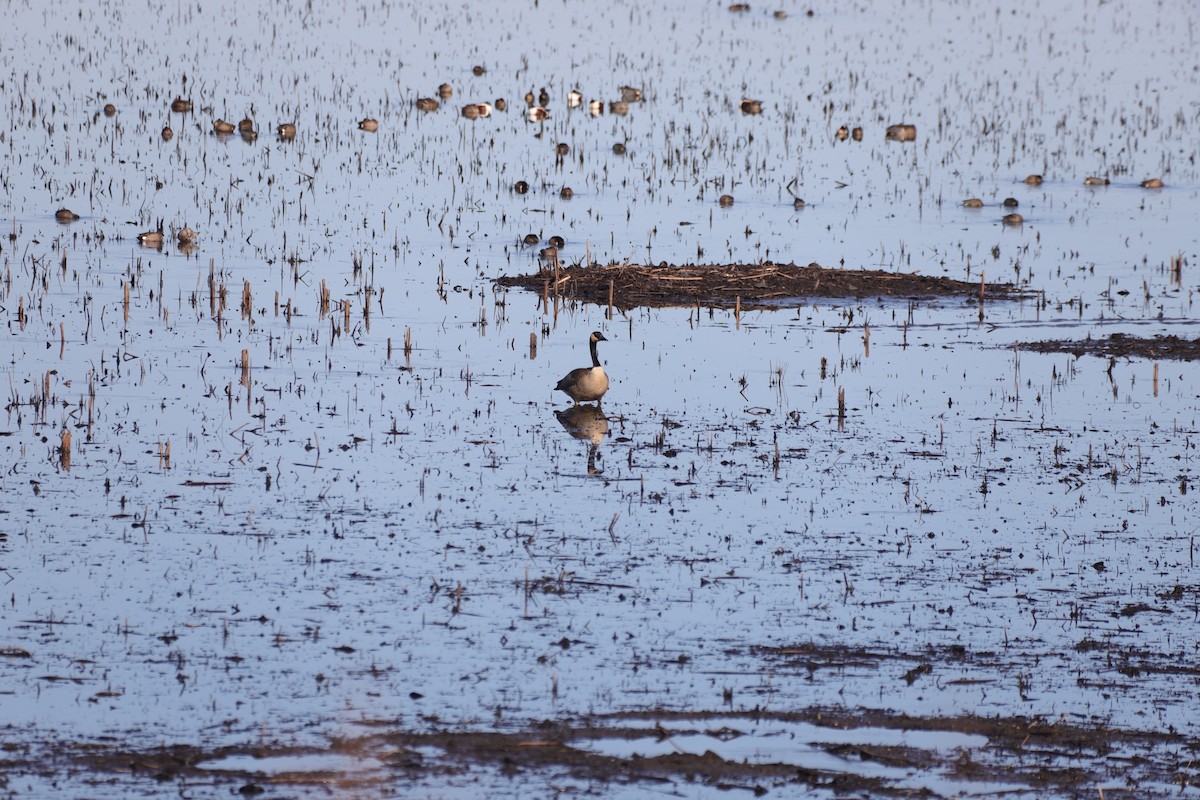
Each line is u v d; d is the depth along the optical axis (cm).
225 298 6012
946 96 12175
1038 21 16312
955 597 3188
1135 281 6912
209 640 2825
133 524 3478
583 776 2336
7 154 8769
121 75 11412
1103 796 2319
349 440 4272
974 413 4762
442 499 3753
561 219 7975
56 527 3441
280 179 8656
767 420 4634
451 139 10050
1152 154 10294
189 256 6831
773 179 9256
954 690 2719
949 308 6391
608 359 5400
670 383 5084
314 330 5653
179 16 14088
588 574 3253
